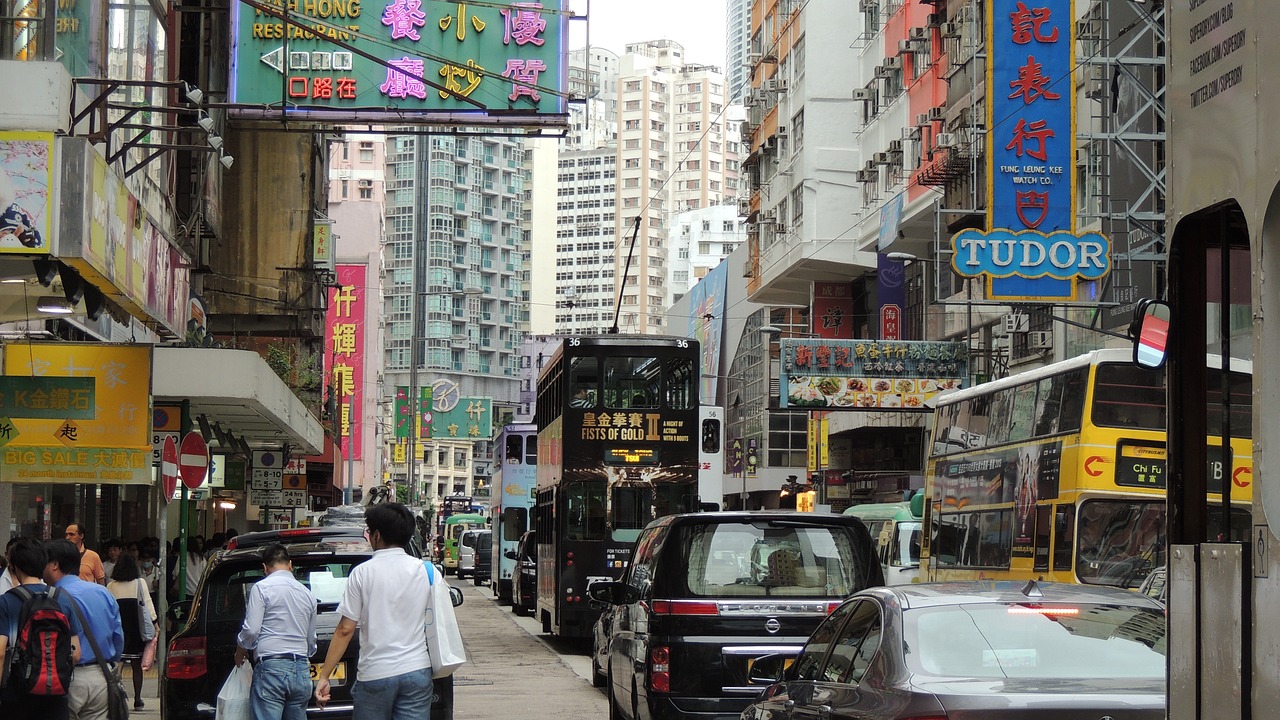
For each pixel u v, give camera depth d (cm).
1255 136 402
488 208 14562
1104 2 2741
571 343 2267
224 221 3531
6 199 1143
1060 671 575
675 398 2270
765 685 1036
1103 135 2556
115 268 1268
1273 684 379
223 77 2903
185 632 969
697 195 17000
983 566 1742
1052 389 1559
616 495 2244
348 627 772
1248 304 493
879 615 632
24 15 1233
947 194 3294
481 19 2380
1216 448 496
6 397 1430
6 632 780
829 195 4425
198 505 3350
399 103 2352
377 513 784
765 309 5984
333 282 4056
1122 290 2630
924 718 525
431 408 6412
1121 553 1443
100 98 1278
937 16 3534
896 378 3594
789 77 4706
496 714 1434
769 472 5891
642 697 1086
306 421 2994
